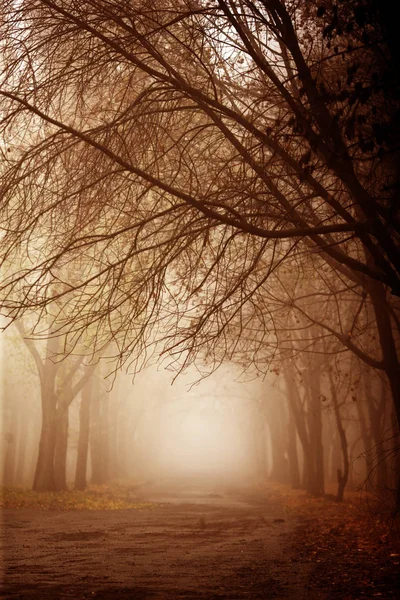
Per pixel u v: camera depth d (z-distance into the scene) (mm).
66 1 13391
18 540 15953
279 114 13641
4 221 12453
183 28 13477
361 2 11383
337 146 12117
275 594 9828
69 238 12688
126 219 13617
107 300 12375
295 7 13133
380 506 20531
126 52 12367
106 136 12328
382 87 11125
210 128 14406
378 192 14633
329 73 14500
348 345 17938
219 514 26047
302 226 13031
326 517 23984
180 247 12562
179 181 14148
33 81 12555
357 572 11867
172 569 12102
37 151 12453
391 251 12289
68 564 12453
